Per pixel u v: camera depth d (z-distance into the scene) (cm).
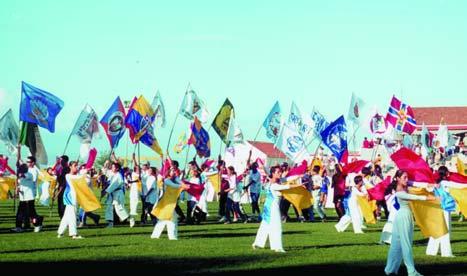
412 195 1480
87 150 3041
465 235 2594
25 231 2458
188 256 1738
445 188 1889
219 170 3156
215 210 4122
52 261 1612
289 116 3516
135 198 2853
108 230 2556
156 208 2186
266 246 2031
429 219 1598
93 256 1716
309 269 1535
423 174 1582
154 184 2888
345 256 1794
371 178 2991
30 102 2753
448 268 1600
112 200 2705
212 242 2116
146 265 1561
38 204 4506
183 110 3431
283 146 3353
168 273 1442
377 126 4394
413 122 4691
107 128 3083
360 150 5859
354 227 2562
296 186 1944
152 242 2089
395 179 1872
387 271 1491
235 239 2230
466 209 1817
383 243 2127
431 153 4988
